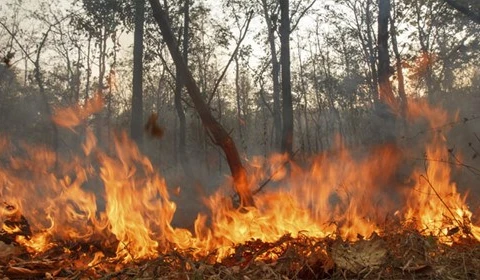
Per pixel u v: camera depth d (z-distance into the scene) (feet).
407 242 12.22
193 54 91.25
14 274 13.15
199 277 11.04
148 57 77.87
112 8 73.77
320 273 11.56
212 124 23.29
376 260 11.35
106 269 13.33
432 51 68.23
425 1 63.00
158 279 11.27
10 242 17.43
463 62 65.72
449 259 11.96
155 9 25.21
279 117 105.70
